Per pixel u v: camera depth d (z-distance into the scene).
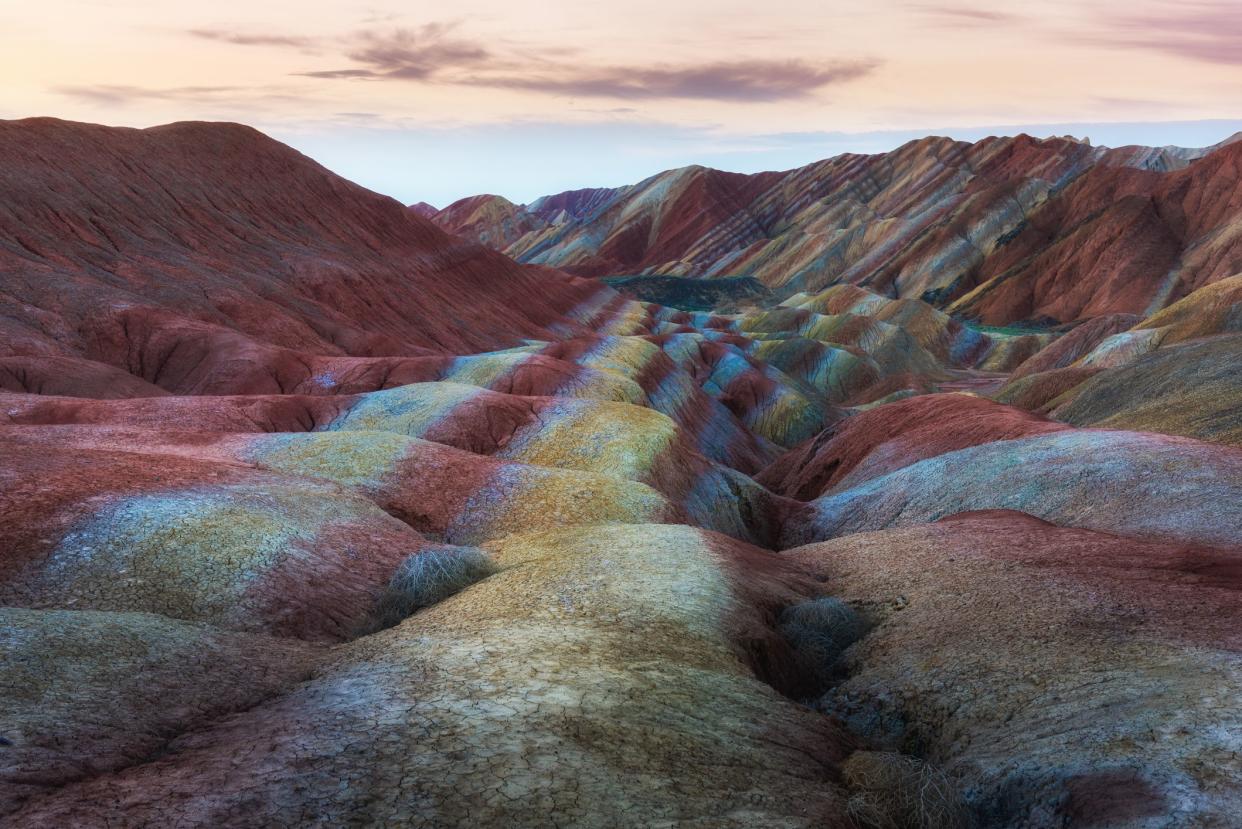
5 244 95.38
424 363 82.81
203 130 146.50
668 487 47.47
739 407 135.62
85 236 105.00
